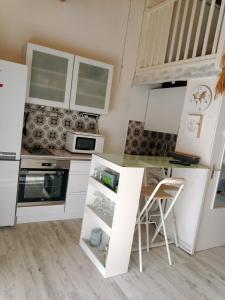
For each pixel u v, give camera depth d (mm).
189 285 2236
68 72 3121
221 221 3006
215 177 2795
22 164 2762
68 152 3365
